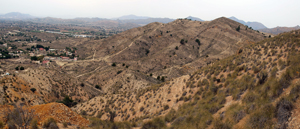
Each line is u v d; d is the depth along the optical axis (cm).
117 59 14912
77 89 5844
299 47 1830
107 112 3122
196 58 12812
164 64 12062
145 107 2691
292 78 1170
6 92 3388
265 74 1508
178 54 13075
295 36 2270
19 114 972
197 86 2462
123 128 1572
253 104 1127
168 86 3072
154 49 16538
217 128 1101
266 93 1187
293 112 848
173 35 17488
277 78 1297
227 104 1490
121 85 6206
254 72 1888
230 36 14788
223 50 12975
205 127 1211
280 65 1566
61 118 1327
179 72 9706
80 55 18875
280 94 1087
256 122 939
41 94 4362
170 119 1761
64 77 6084
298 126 748
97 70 10994
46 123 1135
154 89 3275
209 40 15338
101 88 6906
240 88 1631
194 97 2164
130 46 16388
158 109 2427
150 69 11556
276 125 855
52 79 5422
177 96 2541
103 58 15975
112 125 1566
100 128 1426
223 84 2084
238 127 1012
